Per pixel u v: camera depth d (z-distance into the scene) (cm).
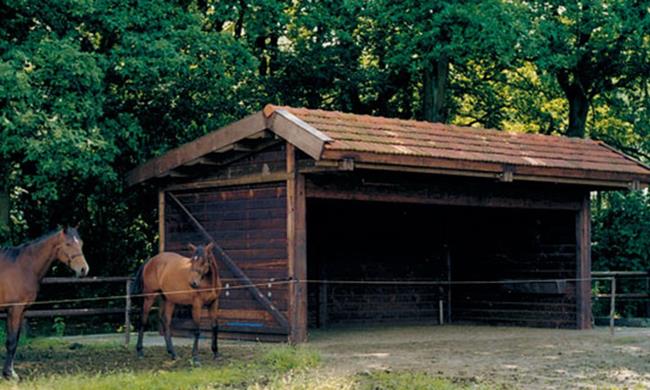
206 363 1356
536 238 2016
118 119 1966
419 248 2202
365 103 2677
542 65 2336
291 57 2462
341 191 1608
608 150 1950
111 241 2339
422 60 2380
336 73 2500
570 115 2691
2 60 1720
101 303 2311
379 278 2144
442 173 1591
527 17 2281
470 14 2191
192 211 1756
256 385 1098
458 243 2208
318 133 1451
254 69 2106
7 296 1296
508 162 1661
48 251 1340
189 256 1752
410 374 1220
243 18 2366
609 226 2423
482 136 1788
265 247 1606
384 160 1495
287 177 1558
